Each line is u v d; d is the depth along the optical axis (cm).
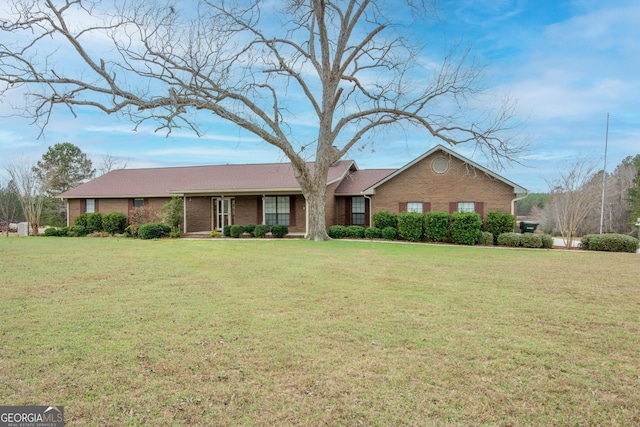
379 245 1491
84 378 328
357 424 262
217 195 2100
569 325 477
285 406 285
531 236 1520
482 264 998
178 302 589
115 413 275
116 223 2105
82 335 436
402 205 1891
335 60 1630
